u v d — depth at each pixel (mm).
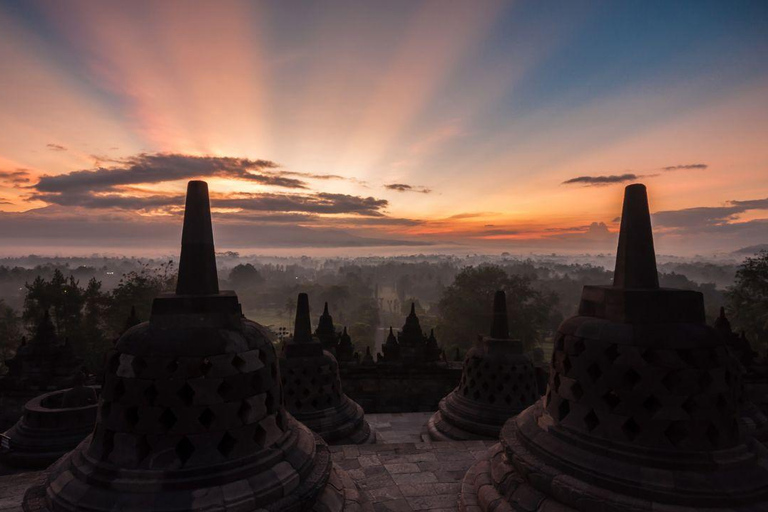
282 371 10844
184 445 4777
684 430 5184
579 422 5734
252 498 4609
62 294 45188
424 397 16391
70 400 10312
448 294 61250
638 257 5906
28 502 5023
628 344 5406
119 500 4457
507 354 11812
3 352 51875
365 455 8547
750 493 4879
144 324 5246
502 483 6102
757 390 14344
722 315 15094
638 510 4840
